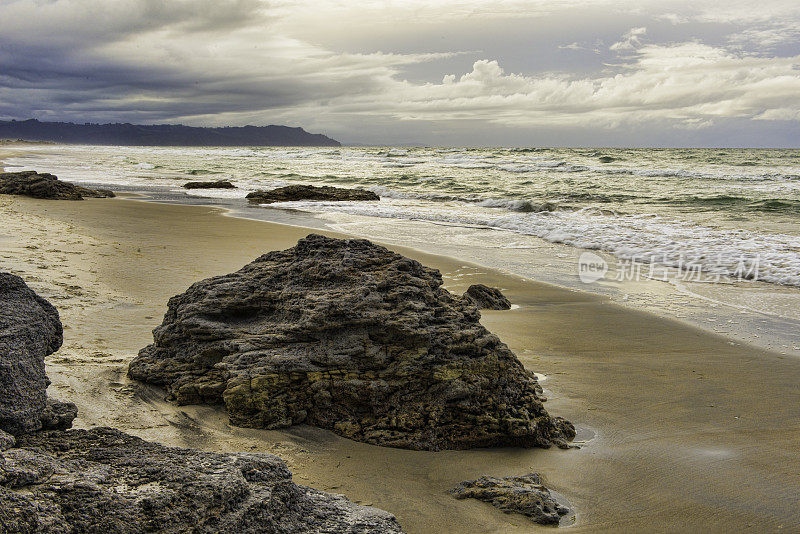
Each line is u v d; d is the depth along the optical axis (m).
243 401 5.67
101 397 5.78
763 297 11.90
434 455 5.52
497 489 4.76
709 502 4.86
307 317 5.91
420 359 5.84
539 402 6.13
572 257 15.80
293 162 65.81
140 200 28.00
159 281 11.23
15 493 2.52
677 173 42.84
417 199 31.05
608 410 6.75
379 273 6.35
